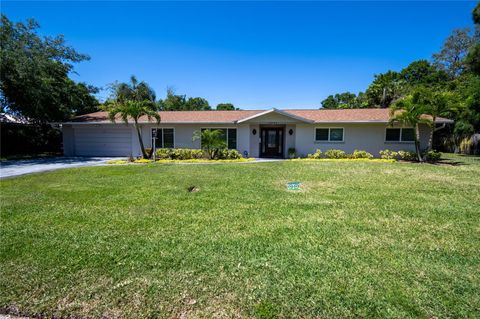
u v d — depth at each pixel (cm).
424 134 1591
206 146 1545
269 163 1363
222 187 773
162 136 1770
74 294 274
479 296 271
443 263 339
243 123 1698
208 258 349
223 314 245
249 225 471
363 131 1633
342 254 361
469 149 1888
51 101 1778
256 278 302
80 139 1850
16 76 1557
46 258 350
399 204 604
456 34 2923
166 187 770
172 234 430
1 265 332
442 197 666
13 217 513
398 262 340
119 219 502
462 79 2328
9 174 1013
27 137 1914
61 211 549
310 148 1691
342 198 655
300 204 602
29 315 247
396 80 3053
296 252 367
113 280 299
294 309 251
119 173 1024
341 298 266
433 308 252
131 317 242
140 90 2662
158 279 301
